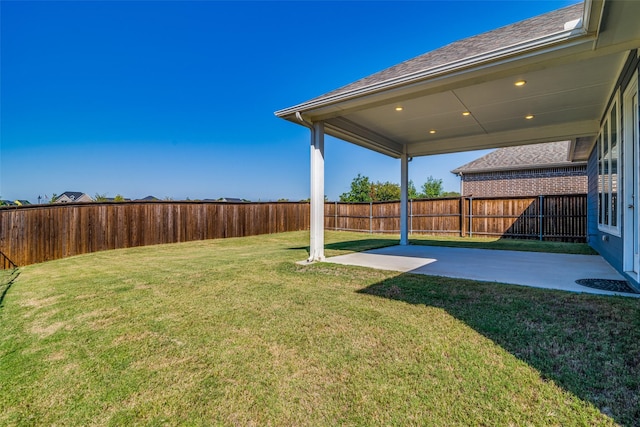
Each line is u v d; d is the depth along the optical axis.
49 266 7.10
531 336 2.51
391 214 14.45
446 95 5.20
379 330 2.78
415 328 2.78
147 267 6.43
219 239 12.10
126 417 1.77
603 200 6.19
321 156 6.31
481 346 2.39
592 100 5.43
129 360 2.41
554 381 1.91
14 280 5.62
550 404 1.71
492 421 1.61
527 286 3.97
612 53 3.48
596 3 2.74
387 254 7.28
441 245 9.22
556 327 2.65
